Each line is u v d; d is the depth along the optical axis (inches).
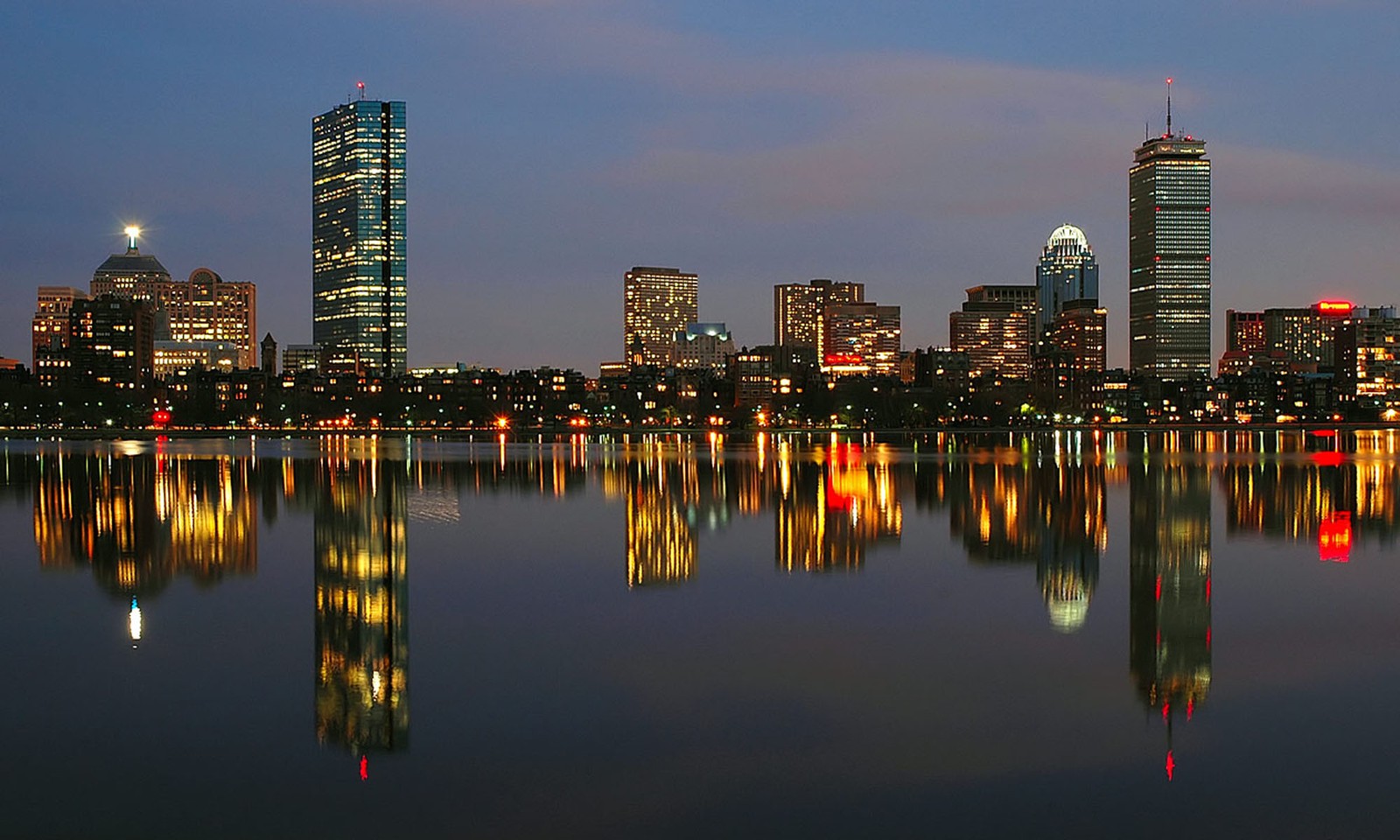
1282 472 5984.3
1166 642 1704.0
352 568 2455.7
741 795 1115.9
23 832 1037.8
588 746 1246.9
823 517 3508.9
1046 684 1477.6
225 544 2861.7
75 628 1809.8
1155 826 1048.2
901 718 1339.8
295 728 1307.8
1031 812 1078.4
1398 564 2503.7
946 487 4795.8
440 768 1184.2
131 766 1190.3
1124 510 3742.6
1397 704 1389.0
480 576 2342.5
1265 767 1182.9
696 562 2534.5
